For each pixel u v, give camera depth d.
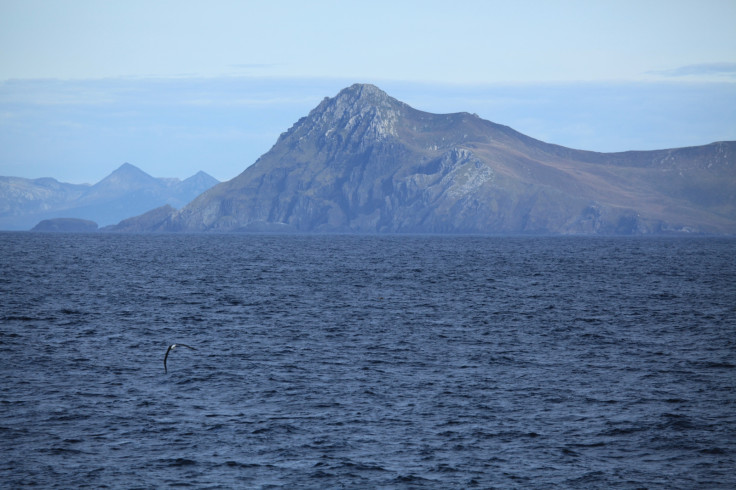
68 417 42.28
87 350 61.06
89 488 32.69
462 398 47.09
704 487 33.25
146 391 48.28
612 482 33.78
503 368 56.06
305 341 66.88
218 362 57.22
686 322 80.00
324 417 42.84
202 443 38.41
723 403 45.97
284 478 34.12
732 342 67.38
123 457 36.34
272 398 46.84
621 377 53.09
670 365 57.22
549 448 37.97
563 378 52.75
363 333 71.62
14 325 72.75
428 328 75.12
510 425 41.56
